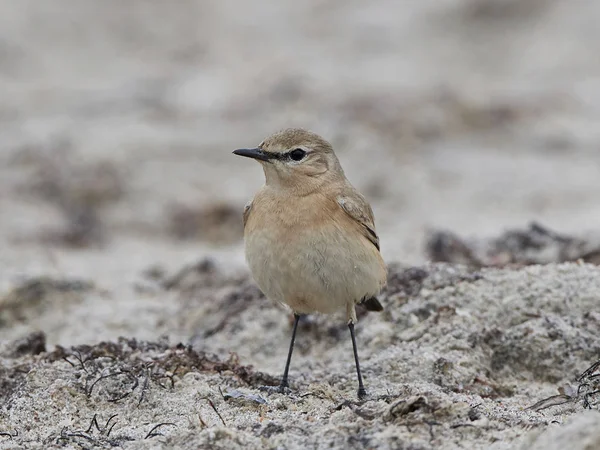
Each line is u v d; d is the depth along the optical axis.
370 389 9.04
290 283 8.83
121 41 31.72
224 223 17.72
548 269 10.62
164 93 25.42
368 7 34.69
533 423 7.44
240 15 34.97
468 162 20.75
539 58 29.12
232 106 23.80
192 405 8.44
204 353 10.05
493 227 16.34
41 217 17.59
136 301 12.85
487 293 10.33
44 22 31.84
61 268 14.41
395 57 29.47
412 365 9.39
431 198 18.86
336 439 7.05
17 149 20.39
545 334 9.64
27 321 12.30
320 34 32.41
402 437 6.96
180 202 18.34
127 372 8.85
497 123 23.08
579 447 6.21
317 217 8.74
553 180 19.50
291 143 8.95
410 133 21.97
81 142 20.98
